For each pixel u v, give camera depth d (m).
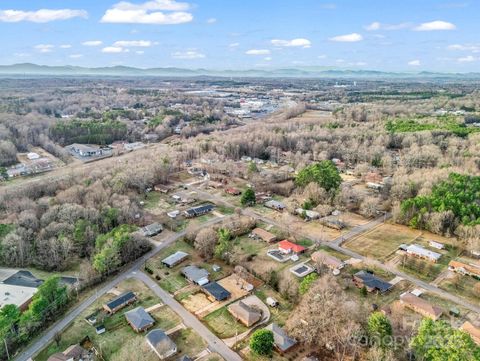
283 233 131.00
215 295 95.38
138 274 108.12
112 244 109.75
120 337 82.50
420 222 134.25
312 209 149.62
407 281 103.00
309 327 79.88
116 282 103.88
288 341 78.75
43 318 86.75
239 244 125.50
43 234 120.44
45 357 76.88
